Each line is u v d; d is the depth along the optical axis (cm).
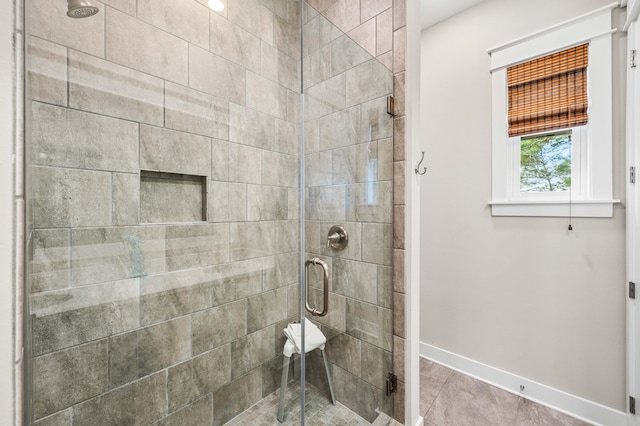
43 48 89
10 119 31
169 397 126
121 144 111
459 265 201
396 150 139
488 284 189
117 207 110
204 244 138
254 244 158
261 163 161
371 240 142
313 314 150
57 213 95
